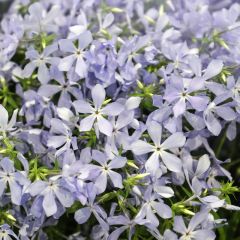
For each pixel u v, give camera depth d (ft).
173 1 1.55
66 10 1.54
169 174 1.23
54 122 1.18
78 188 1.11
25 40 1.38
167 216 1.14
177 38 1.41
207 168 1.19
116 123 1.18
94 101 1.17
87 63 1.24
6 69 1.35
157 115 1.18
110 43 1.23
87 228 1.32
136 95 1.24
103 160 1.14
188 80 1.20
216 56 1.33
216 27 1.38
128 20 1.42
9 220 1.20
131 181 1.14
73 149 1.15
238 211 1.33
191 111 1.28
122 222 1.15
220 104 1.27
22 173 1.13
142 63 1.30
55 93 1.32
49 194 1.12
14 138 1.22
